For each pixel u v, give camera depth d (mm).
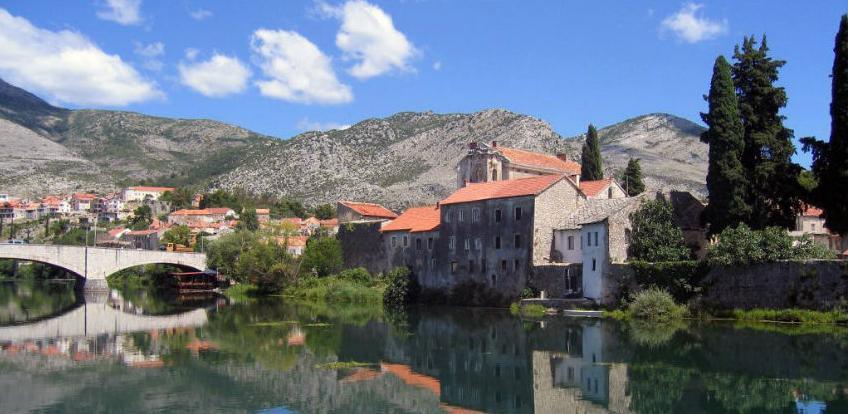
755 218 68625
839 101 62625
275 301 106562
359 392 40500
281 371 46344
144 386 41594
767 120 71938
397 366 48000
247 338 61438
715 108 69750
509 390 40406
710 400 36531
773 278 62219
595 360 47594
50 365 48281
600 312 71375
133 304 102812
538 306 77625
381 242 109875
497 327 66500
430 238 99312
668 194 76250
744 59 72375
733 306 64438
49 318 80688
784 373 41875
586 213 80812
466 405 37375
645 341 54125
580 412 35188
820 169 65062
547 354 50625
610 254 72625
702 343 52250
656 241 72062
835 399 36000
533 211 83625
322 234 128375
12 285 162750
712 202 70250
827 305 59219
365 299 101125
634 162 117438
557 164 121875
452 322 72125
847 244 89750
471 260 91750
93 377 44156
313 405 37531
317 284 113750
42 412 35469
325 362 49469
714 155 69812
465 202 92812
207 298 115375
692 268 67062
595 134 117375
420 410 36562
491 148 117750
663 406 35719
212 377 44375
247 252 124250
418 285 99750
